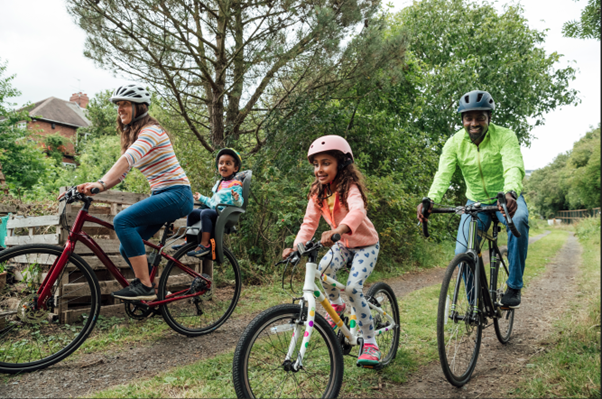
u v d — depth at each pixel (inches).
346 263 99.7
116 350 119.7
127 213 119.0
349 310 100.3
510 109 595.2
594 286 213.0
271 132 257.3
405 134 362.9
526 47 603.5
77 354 115.4
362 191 90.7
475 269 102.7
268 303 182.2
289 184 244.4
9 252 105.3
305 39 222.8
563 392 86.2
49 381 97.6
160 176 125.7
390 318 111.2
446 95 569.3
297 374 80.1
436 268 324.5
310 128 269.6
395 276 276.8
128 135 124.3
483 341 128.6
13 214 169.9
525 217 115.6
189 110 262.2
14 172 533.3
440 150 457.1
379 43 244.4
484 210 101.1
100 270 152.9
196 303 144.1
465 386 95.5
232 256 153.1
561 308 173.8
